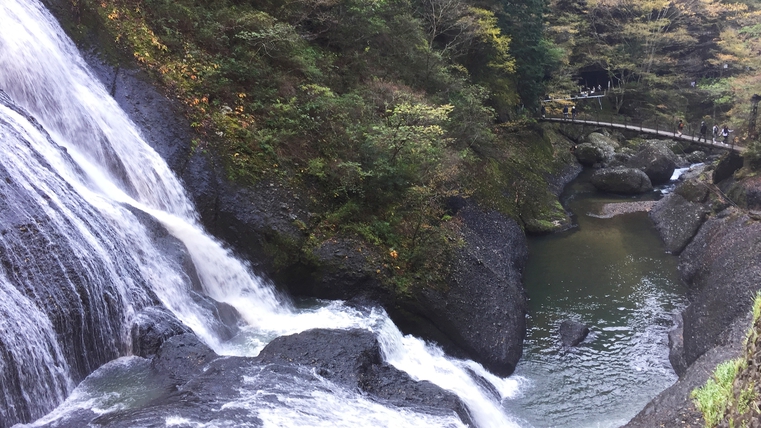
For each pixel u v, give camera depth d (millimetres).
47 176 9359
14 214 8430
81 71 12180
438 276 15227
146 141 12586
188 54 14875
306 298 14008
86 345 8609
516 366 14758
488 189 23078
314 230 14289
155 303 9930
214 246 12508
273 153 14703
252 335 11258
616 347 15594
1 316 7461
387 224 15289
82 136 11508
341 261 13977
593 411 12875
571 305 17984
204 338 10164
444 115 16797
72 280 8555
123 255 9867
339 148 16328
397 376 9672
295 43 18047
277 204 13961
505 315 15812
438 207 18156
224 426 7254
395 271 14453
